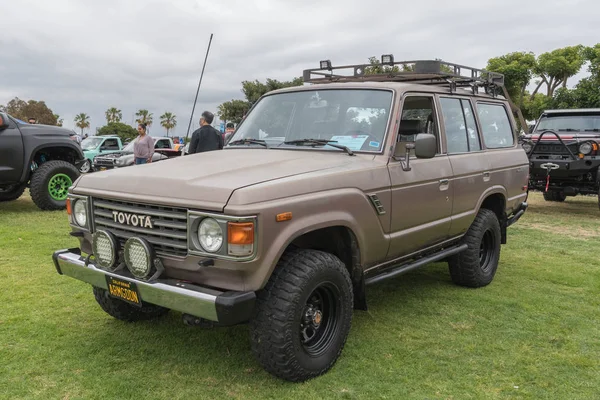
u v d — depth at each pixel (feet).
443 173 14.11
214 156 12.35
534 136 33.68
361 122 12.95
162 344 12.05
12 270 17.51
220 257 8.95
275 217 9.24
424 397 9.90
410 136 13.57
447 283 17.43
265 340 9.62
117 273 10.38
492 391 10.19
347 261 11.62
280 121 14.08
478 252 16.43
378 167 11.93
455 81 16.08
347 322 11.02
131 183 10.41
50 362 11.04
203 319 9.85
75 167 32.04
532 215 32.60
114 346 11.88
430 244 14.39
